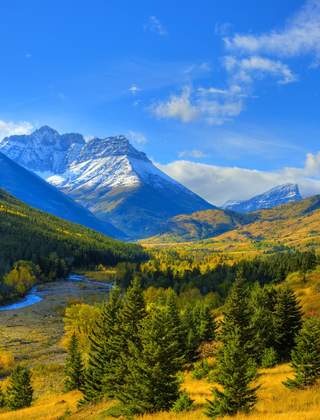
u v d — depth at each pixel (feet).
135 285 188.85
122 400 138.00
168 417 122.31
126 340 179.42
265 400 135.74
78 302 536.42
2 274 647.56
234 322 190.08
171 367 133.69
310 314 294.25
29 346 369.71
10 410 213.25
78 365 228.84
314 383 146.51
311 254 549.95
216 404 120.37
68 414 169.07
